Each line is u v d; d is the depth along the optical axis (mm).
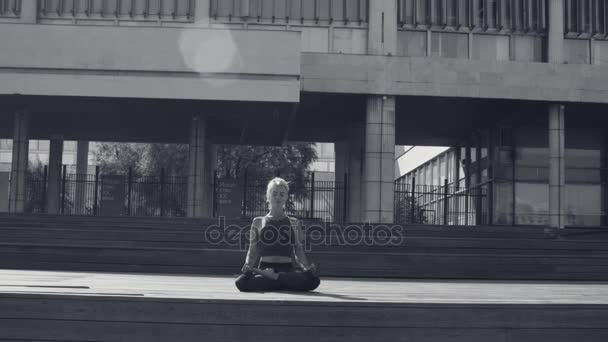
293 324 6805
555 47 30312
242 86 26328
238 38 26359
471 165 38156
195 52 26312
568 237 24547
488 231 23219
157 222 22562
